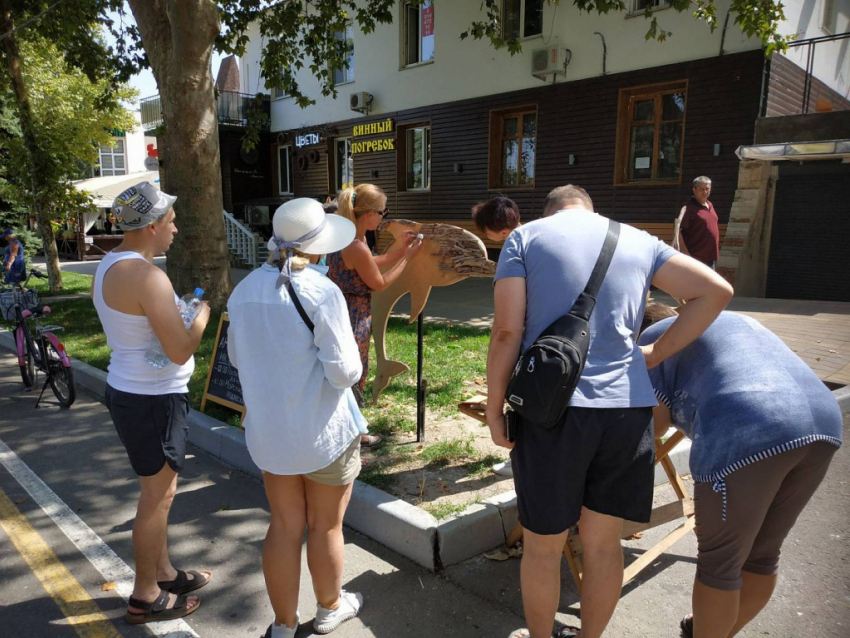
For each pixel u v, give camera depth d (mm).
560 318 2070
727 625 2125
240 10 11680
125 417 2561
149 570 2738
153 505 2688
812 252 11156
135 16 8875
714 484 2035
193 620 2781
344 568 3150
